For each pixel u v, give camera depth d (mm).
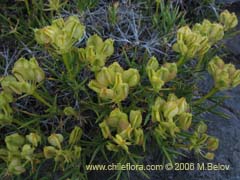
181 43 134
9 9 181
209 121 159
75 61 138
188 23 197
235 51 198
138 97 147
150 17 176
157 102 132
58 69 152
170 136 140
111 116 130
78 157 141
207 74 182
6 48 174
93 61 129
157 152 155
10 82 129
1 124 140
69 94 154
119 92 126
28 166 146
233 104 178
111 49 131
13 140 136
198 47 136
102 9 173
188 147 142
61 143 146
